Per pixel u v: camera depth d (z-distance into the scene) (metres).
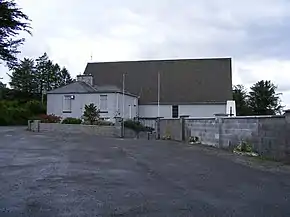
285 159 10.93
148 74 46.69
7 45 11.37
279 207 5.67
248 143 13.54
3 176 8.28
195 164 10.50
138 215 5.21
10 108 45.91
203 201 6.03
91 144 17.33
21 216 5.14
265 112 67.12
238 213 5.34
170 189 6.96
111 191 6.76
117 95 37.56
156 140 22.20
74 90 38.38
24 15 10.75
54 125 30.78
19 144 16.69
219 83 44.50
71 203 5.86
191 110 43.22
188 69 46.44
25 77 68.25
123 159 11.59
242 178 8.16
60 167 9.71
